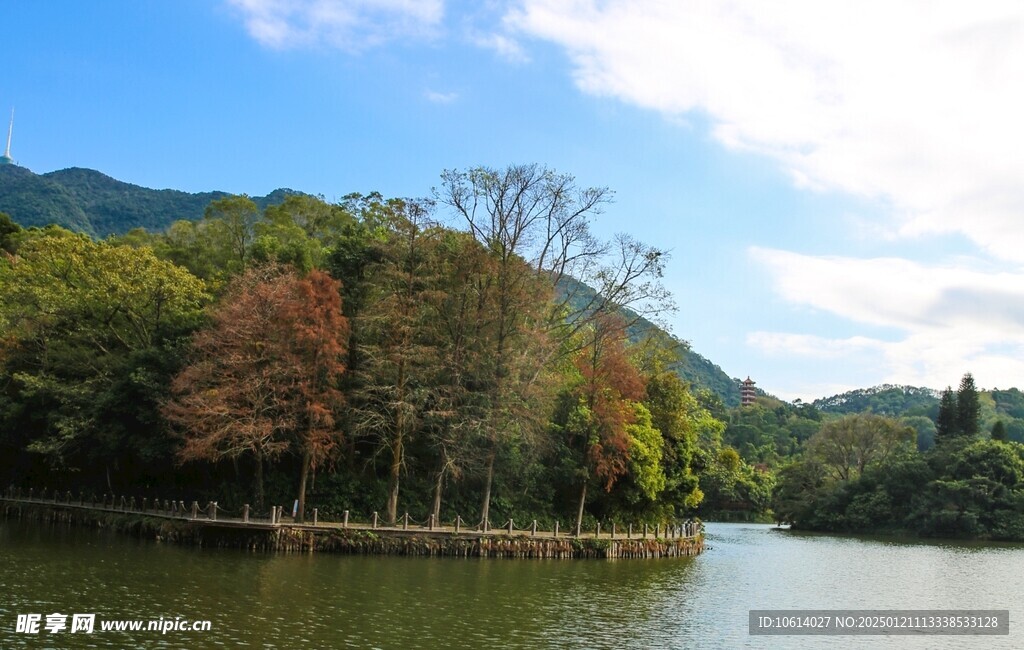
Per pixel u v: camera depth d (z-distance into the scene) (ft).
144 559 131.75
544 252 203.10
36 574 111.96
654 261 199.52
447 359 175.01
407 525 168.04
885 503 390.01
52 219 638.94
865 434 434.71
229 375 163.94
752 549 258.37
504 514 194.80
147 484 204.54
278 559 141.38
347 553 157.17
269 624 88.53
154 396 178.60
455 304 182.80
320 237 267.18
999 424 459.32
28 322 213.46
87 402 193.26
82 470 218.18
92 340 209.26
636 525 218.79
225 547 153.89
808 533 392.47
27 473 236.02
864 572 192.65
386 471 194.08
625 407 200.03
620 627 100.01
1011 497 360.07
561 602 115.24
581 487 194.70
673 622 105.91
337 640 83.25
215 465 188.75
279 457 176.24
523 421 177.99
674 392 226.79
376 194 277.44
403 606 103.71
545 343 187.42
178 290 199.41
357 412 172.14
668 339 241.55
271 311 163.63
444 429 175.42
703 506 496.23
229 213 251.80
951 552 278.05
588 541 183.83
